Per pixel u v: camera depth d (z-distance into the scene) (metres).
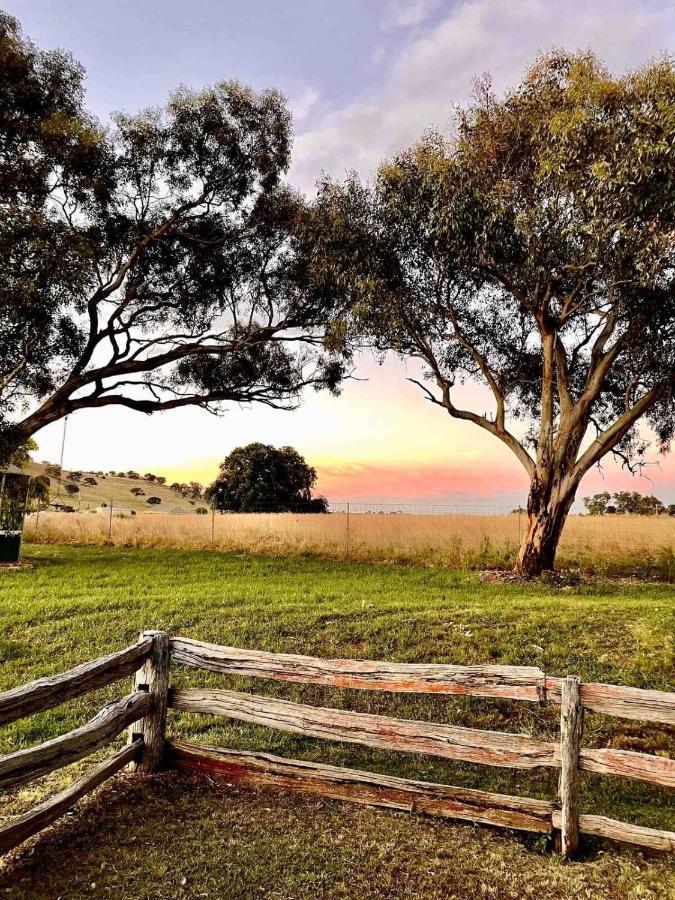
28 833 3.57
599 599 11.70
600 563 16.38
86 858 3.60
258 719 4.61
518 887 3.41
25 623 9.42
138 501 84.69
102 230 19.44
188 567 16.27
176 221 20.02
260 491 49.34
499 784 4.93
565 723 3.83
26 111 16.64
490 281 15.66
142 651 4.73
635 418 14.94
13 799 4.30
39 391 21.22
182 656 4.88
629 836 3.65
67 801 3.89
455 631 8.66
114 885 3.37
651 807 4.58
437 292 15.93
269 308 22.23
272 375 22.73
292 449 52.34
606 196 11.01
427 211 14.31
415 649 8.12
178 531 23.08
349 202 14.98
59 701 3.89
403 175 14.39
